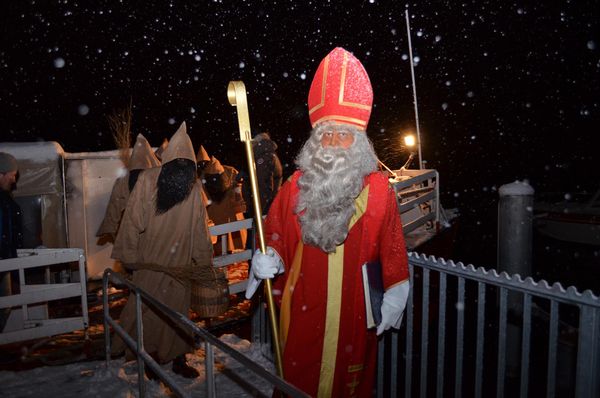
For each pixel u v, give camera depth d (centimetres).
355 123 217
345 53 223
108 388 335
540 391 386
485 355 471
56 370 365
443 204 1650
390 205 221
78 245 654
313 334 217
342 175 210
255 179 232
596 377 180
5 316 404
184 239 359
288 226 225
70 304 580
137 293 299
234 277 662
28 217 589
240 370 373
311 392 218
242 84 236
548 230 971
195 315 518
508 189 394
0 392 330
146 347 359
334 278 216
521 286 210
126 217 360
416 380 429
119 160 675
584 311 183
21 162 588
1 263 394
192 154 362
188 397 228
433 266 255
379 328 217
